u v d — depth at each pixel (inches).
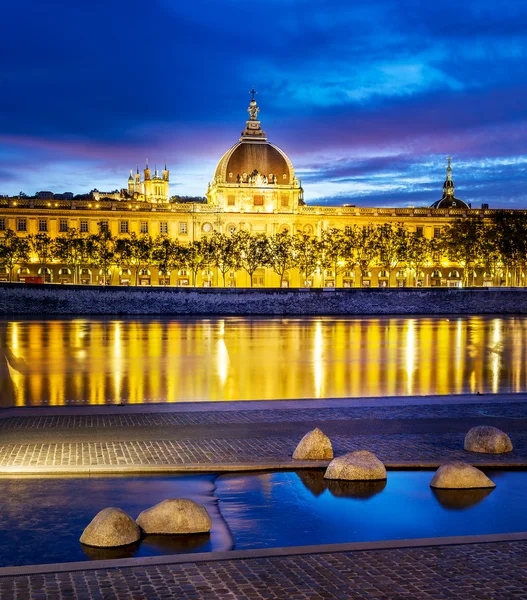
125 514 673.0
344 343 2898.6
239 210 7263.8
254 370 2068.2
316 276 7145.7
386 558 597.3
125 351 2551.7
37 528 700.0
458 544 629.6
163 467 890.1
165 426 1131.9
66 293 4594.0
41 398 1568.7
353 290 4923.7
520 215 6058.1
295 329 3595.0
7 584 542.0
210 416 1217.4
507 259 6102.4
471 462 932.6
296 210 7278.5
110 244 6850.4
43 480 852.0
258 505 776.3
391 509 765.9
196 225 7130.9
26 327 3585.1
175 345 2770.7
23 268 6702.8
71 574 561.0
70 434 1069.8
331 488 837.2
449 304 5012.3
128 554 641.0
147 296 4687.5
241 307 4800.7
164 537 683.4
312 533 697.6
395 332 3452.3
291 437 1058.7
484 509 766.5
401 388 1731.1
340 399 1401.3
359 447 1007.6
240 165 7342.5
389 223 7352.4
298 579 554.9
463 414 1244.5
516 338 3161.9
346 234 6550.2
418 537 687.7
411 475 893.2
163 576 557.9
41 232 6860.2
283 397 1582.2
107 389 1700.3
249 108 7495.1
